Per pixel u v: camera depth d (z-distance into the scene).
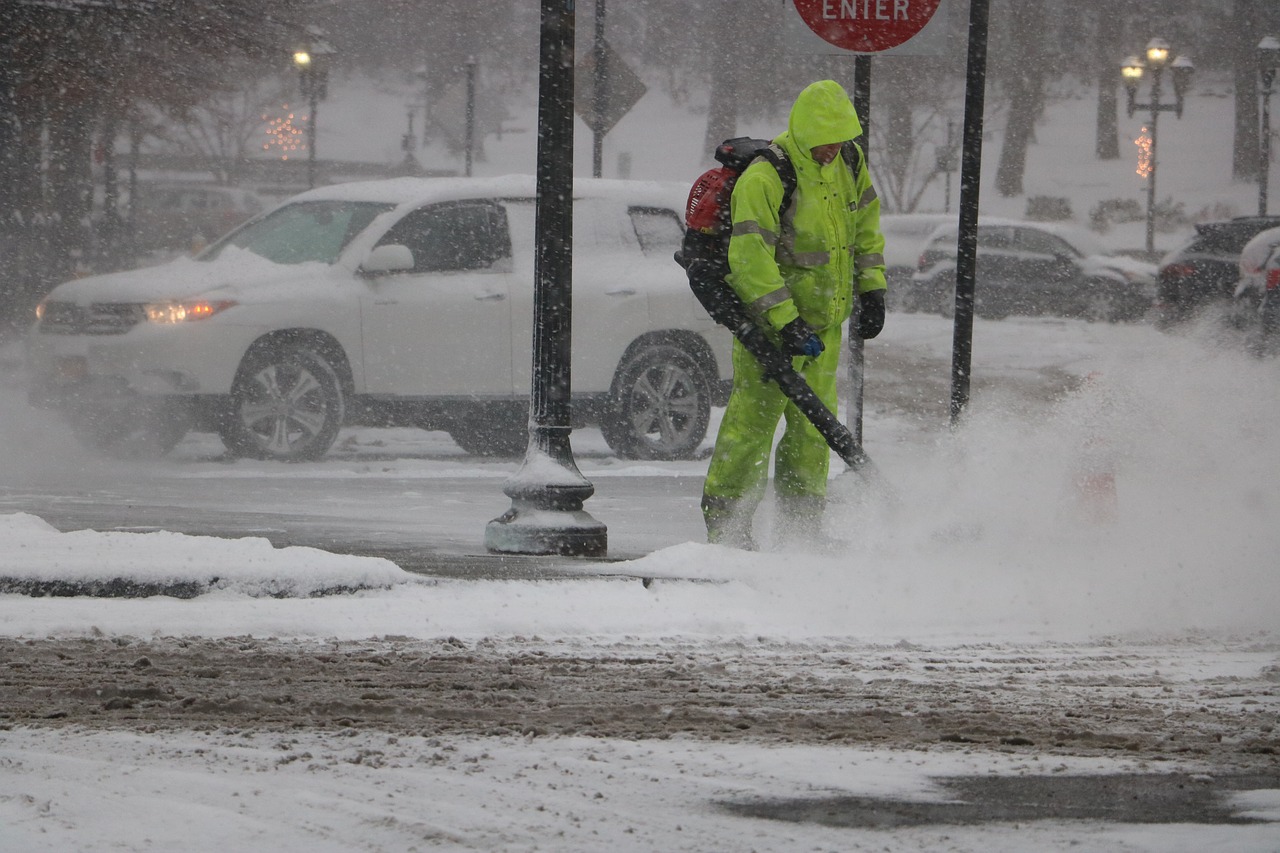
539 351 25.80
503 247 42.78
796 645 19.47
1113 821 11.61
